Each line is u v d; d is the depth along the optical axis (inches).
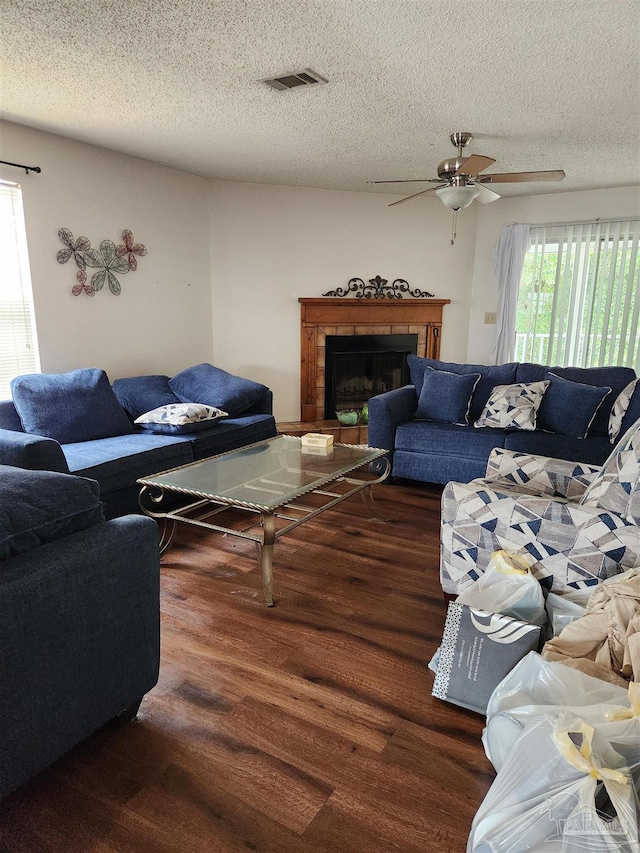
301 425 203.6
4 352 137.4
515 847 40.1
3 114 124.9
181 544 117.8
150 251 171.3
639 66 99.7
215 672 74.4
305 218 202.5
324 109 122.3
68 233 146.1
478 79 105.8
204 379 165.6
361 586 98.9
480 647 66.6
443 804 54.3
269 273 201.8
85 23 84.8
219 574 103.7
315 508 137.6
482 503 79.0
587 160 163.8
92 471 110.7
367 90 111.3
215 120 129.3
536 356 218.8
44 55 95.7
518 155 159.2
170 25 85.4
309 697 69.6
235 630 84.6
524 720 48.1
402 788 56.2
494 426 146.9
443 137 143.0
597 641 57.0
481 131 137.8
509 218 216.4
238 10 81.0
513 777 43.4
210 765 58.8
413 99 116.2
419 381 171.6
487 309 226.8
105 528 59.4
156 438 135.9
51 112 123.7
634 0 77.6
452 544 82.2
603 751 41.9
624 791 38.8
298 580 101.0
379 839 50.6
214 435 144.6
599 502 72.8
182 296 185.0
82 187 148.4
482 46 92.3
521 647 64.1
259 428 161.6
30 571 50.6
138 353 172.1
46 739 53.3
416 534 122.7
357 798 54.9
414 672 74.8
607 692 49.3
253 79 105.9
